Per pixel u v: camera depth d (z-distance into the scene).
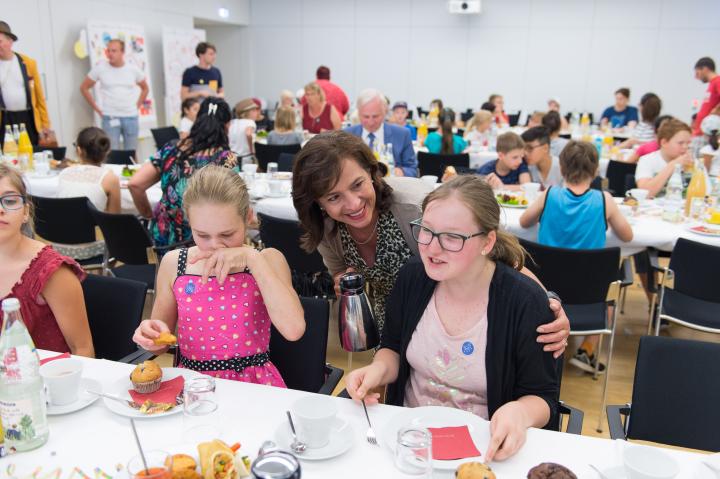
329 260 1.86
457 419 1.21
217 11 10.25
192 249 1.60
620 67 10.40
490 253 1.40
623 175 4.71
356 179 1.46
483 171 4.16
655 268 2.69
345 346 1.55
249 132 5.84
